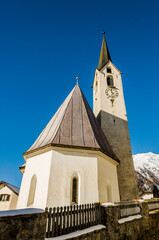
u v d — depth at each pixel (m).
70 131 13.30
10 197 27.78
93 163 11.86
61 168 10.99
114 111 24.20
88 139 13.03
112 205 8.09
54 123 15.13
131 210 9.97
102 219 7.60
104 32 37.59
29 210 4.57
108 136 21.86
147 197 40.31
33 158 12.84
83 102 17.77
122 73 29.27
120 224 7.98
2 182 29.17
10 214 4.00
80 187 10.73
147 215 10.99
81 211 6.94
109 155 13.51
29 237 4.19
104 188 11.77
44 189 10.25
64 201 9.96
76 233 6.04
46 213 4.98
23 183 12.21
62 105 18.17
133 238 8.45
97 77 29.20
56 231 5.74
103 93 25.70
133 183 18.69
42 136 14.78
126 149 21.09
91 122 15.95
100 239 6.69
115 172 14.80
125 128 22.92
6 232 3.78
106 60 31.73
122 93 26.50
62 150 11.69
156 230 11.28
